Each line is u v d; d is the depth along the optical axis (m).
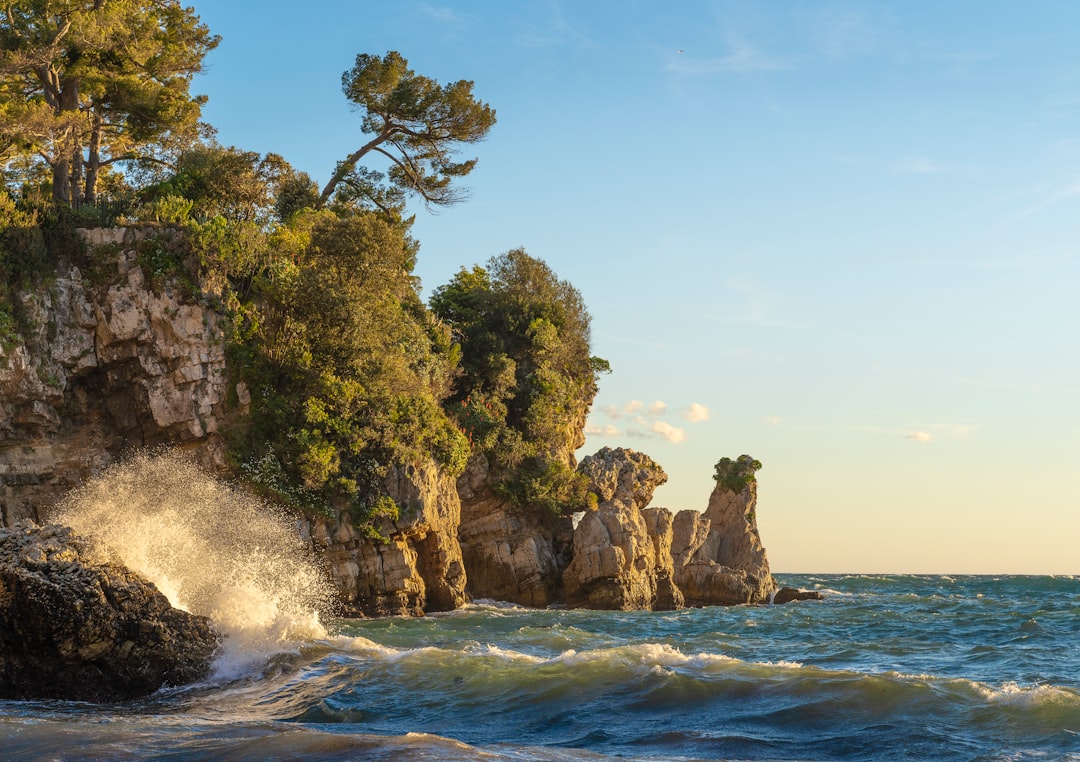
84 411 48.06
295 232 54.81
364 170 69.06
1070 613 45.66
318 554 47.25
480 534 59.09
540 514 61.88
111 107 59.09
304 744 15.15
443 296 71.19
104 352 48.03
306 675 21.41
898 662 26.78
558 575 60.22
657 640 30.73
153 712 19.00
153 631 21.17
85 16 53.00
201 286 49.00
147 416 47.81
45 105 51.19
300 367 48.94
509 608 56.00
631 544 59.22
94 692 20.42
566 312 70.88
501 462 60.66
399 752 14.52
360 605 48.31
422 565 51.94
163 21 60.62
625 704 18.19
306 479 47.31
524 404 65.38
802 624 41.66
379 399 50.50
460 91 68.06
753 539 66.69
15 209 49.44
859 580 121.25
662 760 14.91
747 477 67.50
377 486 49.41
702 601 63.47
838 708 17.19
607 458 66.12
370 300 52.25
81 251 49.00
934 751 14.92
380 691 19.83
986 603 63.56
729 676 19.47
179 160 61.47
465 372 64.62
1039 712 16.19
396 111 68.31
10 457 45.62
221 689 20.91
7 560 20.52
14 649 20.28
